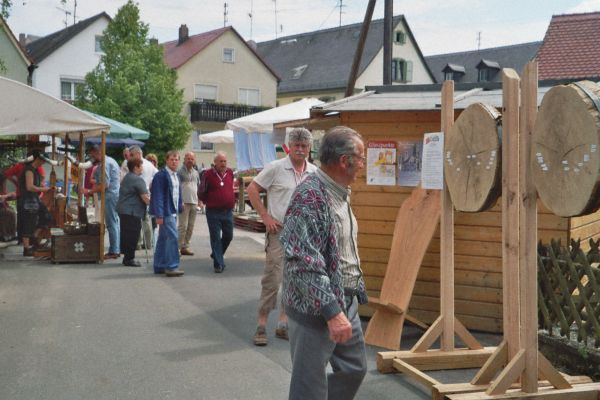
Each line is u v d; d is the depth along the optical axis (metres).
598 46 22.33
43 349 6.22
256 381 5.42
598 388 4.80
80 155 12.57
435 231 7.16
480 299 7.04
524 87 4.59
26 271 10.37
